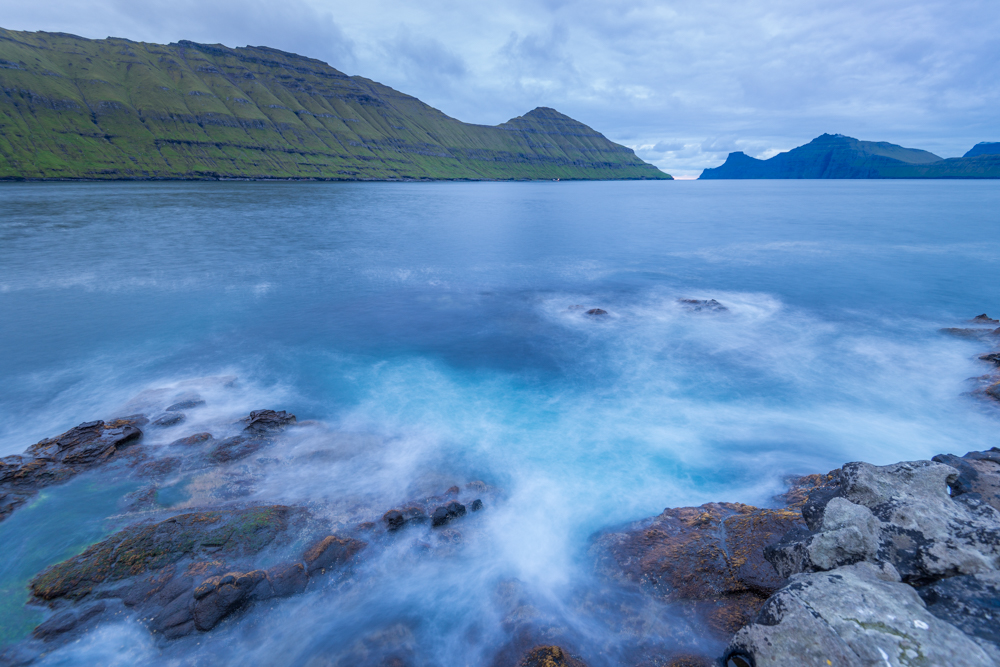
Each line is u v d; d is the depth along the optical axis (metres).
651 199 141.25
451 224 70.81
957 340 22.28
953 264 39.88
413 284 34.94
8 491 11.16
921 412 16.02
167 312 27.50
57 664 7.43
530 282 35.66
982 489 8.46
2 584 8.81
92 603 8.26
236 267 39.00
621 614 8.09
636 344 23.06
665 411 16.62
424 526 10.49
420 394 17.98
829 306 28.67
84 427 13.42
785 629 5.91
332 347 22.75
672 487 12.35
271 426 14.38
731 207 106.25
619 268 40.34
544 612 8.32
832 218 79.25
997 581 6.11
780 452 13.89
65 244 46.41
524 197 146.88
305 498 11.31
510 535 10.49
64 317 26.16
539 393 18.16
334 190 165.12
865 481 8.30
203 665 7.47
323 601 8.59
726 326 25.39
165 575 8.74
